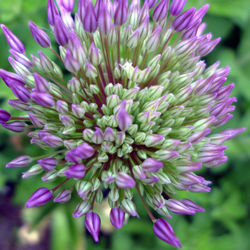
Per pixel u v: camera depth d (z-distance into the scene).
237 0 0.15
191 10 0.10
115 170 0.09
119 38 0.10
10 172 0.14
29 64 0.10
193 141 0.10
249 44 0.17
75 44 0.09
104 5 0.10
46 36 0.10
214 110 0.10
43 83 0.09
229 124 0.17
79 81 0.10
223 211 0.16
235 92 0.16
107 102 0.10
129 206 0.09
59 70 0.10
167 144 0.09
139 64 0.10
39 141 0.10
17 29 0.13
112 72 0.10
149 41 0.10
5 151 0.14
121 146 0.10
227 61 0.16
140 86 0.10
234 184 0.17
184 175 0.09
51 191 0.09
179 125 0.10
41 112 0.10
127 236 0.17
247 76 0.17
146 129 0.10
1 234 0.19
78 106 0.09
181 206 0.10
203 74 0.11
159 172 0.10
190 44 0.10
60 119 0.09
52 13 0.10
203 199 0.16
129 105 0.09
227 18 0.16
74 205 0.13
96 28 0.10
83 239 0.16
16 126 0.10
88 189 0.09
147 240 0.17
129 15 0.11
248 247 0.16
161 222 0.09
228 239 0.16
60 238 0.16
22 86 0.09
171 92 0.10
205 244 0.16
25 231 0.19
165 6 0.10
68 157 0.09
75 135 0.10
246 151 0.16
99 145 0.10
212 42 0.11
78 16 0.10
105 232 0.17
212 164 0.10
